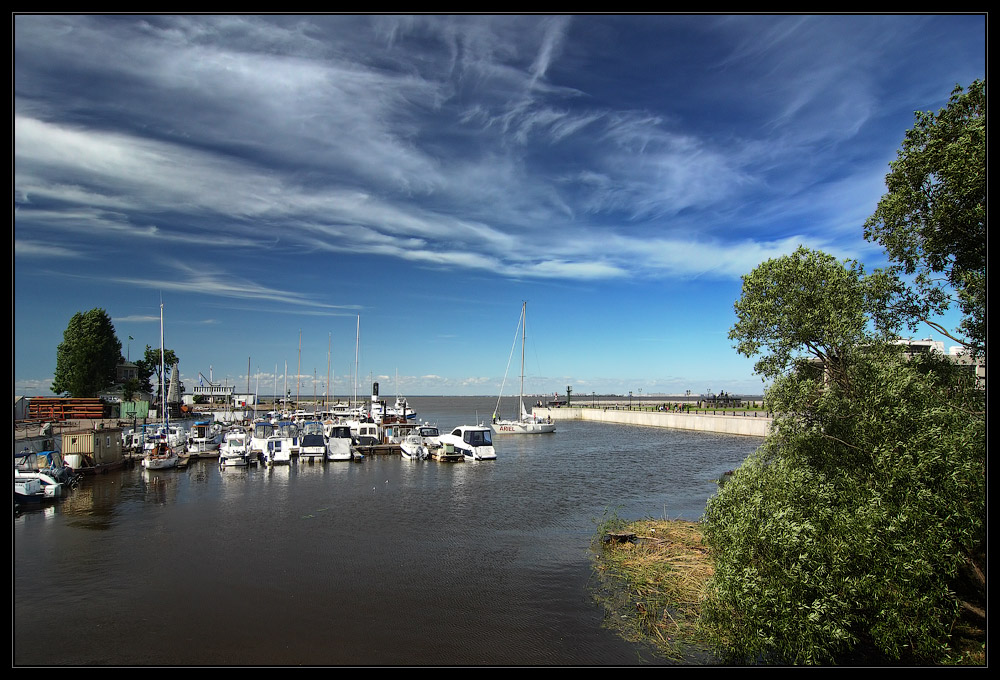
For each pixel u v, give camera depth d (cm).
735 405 10012
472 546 2044
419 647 1262
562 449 5606
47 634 1302
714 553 1334
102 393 7188
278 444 4362
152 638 1290
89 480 3428
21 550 1942
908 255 1219
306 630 1338
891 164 1238
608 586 1617
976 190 1016
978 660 1030
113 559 1852
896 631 1007
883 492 1077
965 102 1104
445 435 5125
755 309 1363
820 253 1355
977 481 986
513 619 1403
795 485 1144
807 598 1052
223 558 1877
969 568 1165
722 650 1180
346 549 1995
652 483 3469
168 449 4088
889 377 1128
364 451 4866
